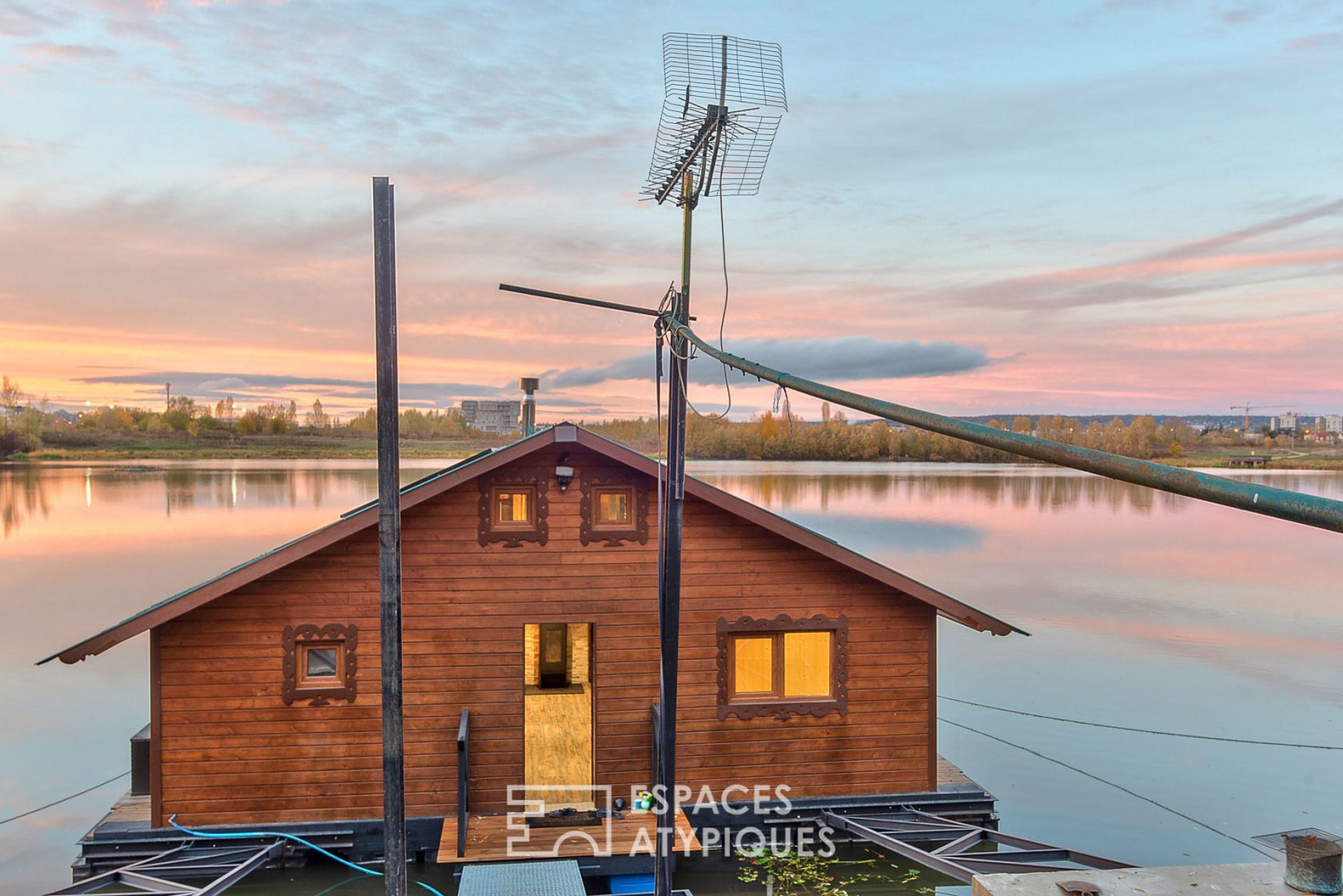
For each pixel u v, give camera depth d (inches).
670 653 350.0
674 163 339.0
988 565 1919.3
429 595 481.7
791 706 499.5
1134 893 106.0
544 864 418.6
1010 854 427.2
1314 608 1512.1
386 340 280.5
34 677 1008.9
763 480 3794.3
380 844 463.5
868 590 507.8
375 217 275.9
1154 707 916.6
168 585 1517.0
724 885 454.0
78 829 590.6
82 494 3248.0
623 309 354.6
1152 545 2504.9
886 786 504.7
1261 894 105.9
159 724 458.6
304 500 3014.3
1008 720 870.4
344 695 469.7
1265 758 749.9
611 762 494.9
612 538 495.2
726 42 316.8
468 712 482.0
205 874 436.8
